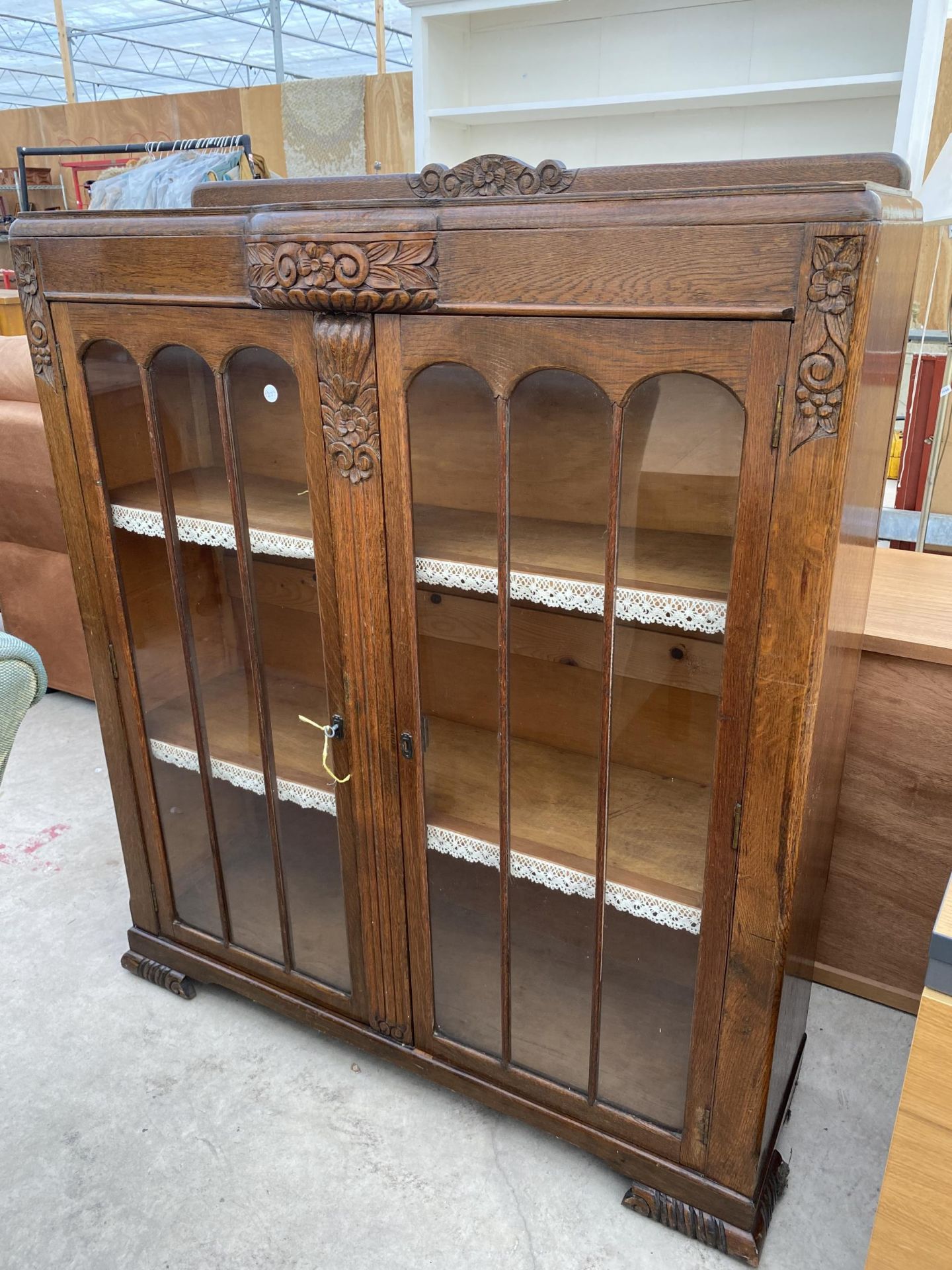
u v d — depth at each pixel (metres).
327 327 1.01
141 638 1.41
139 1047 1.54
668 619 0.96
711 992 1.09
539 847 1.15
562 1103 1.27
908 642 1.38
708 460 0.88
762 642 0.91
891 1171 0.90
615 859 1.11
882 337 0.91
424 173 1.02
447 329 0.96
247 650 1.30
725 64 2.56
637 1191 1.24
